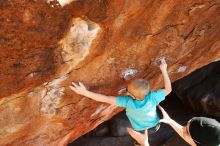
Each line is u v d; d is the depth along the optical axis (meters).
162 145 8.87
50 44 3.51
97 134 9.21
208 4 4.14
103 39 3.82
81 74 4.14
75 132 5.46
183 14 4.12
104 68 4.29
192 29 4.47
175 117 9.70
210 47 5.20
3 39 3.26
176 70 5.37
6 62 3.48
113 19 3.64
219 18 4.49
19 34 3.29
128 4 3.57
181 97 9.77
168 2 3.86
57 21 3.34
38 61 3.61
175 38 4.42
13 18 3.15
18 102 4.06
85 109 4.94
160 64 4.71
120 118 9.27
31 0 3.10
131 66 4.50
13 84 3.73
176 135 8.97
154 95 4.13
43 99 4.25
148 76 4.92
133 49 4.26
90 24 3.56
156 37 4.25
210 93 9.32
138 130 4.24
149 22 4.01
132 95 3.95
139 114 4.07
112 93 4.77
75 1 3.27
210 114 9.41
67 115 4.77
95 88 4.49
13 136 4.51
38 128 4.67
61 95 4.33
